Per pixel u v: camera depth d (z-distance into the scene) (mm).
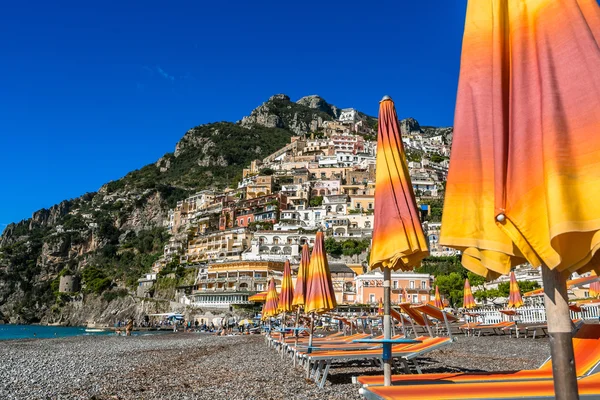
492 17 4461
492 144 4184
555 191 3438
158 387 14578
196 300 102375
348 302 91125
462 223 4215
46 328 112125
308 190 144125
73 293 139125
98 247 178000
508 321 41562
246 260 106562
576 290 56312
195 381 15867
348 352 15273
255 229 126250
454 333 43250
